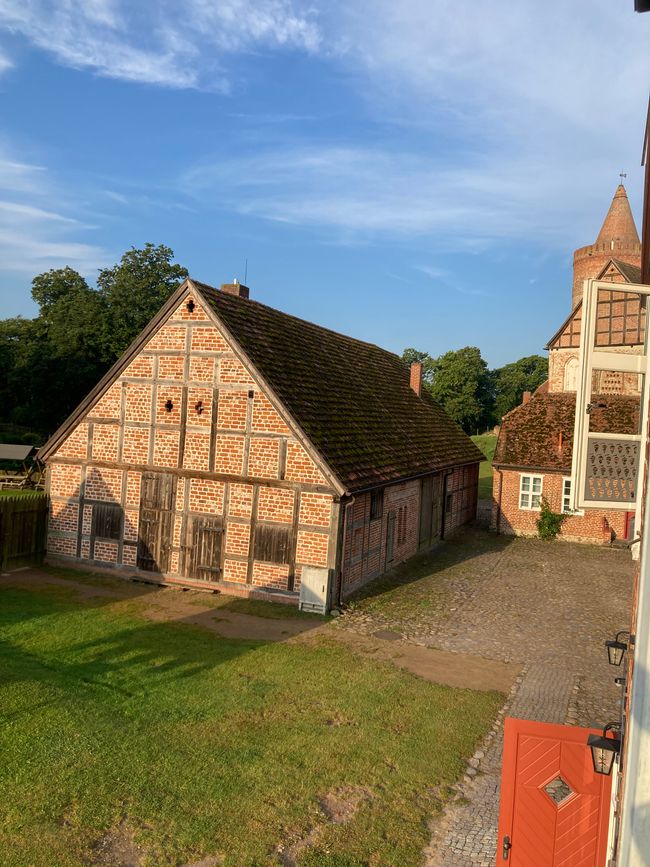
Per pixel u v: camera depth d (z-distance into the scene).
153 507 18.14
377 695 11.15
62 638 13.16
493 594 18.67
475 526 31.28
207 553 17.47
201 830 7.28
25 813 7.39
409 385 31.73
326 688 11.34
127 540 18.45
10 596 15.99
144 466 18.25
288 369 18.88
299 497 16.50
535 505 28.95
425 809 7.96
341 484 16.00
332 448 17.25
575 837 6.40
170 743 9.12
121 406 18.58
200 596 16.98
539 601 18.11
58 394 54.75
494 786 8.55
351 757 9.03
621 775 4.79
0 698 10.11
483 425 93.06
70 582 17.72
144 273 58.12
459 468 29.66
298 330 22.94
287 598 16.55
